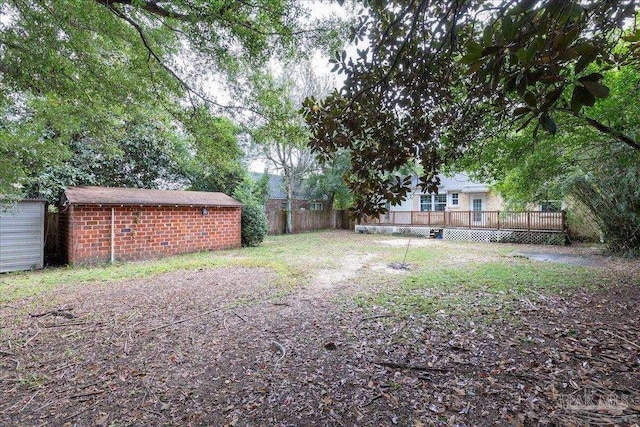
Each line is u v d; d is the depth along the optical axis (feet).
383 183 6.45
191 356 9.70
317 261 26.18
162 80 14.21
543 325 11.54
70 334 11.27
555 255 28.73
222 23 11.43
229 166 19.36
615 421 6.27
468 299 14.82
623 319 12.01
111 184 34.86
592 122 13.93
